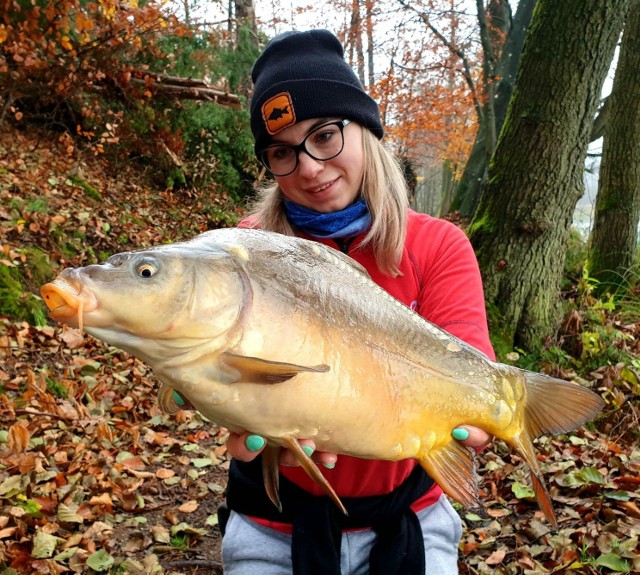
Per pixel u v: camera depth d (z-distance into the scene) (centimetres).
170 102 986
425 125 1794
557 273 563
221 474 413
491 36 1803
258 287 130
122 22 829
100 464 383
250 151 1070
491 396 162
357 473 192
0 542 290
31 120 904
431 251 199
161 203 924
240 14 1274
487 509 359
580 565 289
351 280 149
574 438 425
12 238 608
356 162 193
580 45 537
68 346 510
